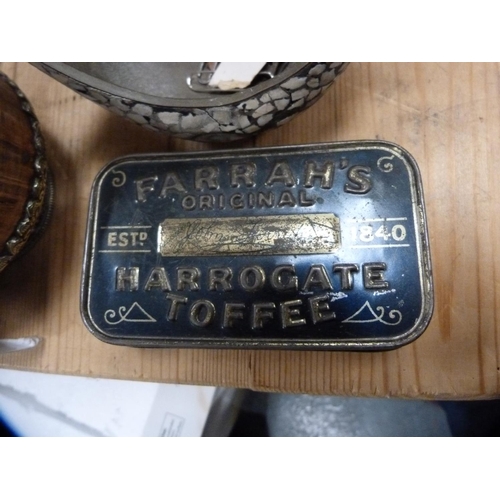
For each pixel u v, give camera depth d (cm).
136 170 17
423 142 18
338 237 15
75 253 19
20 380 21
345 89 18
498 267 17
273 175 16
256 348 15
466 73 18
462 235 17
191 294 16
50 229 19
